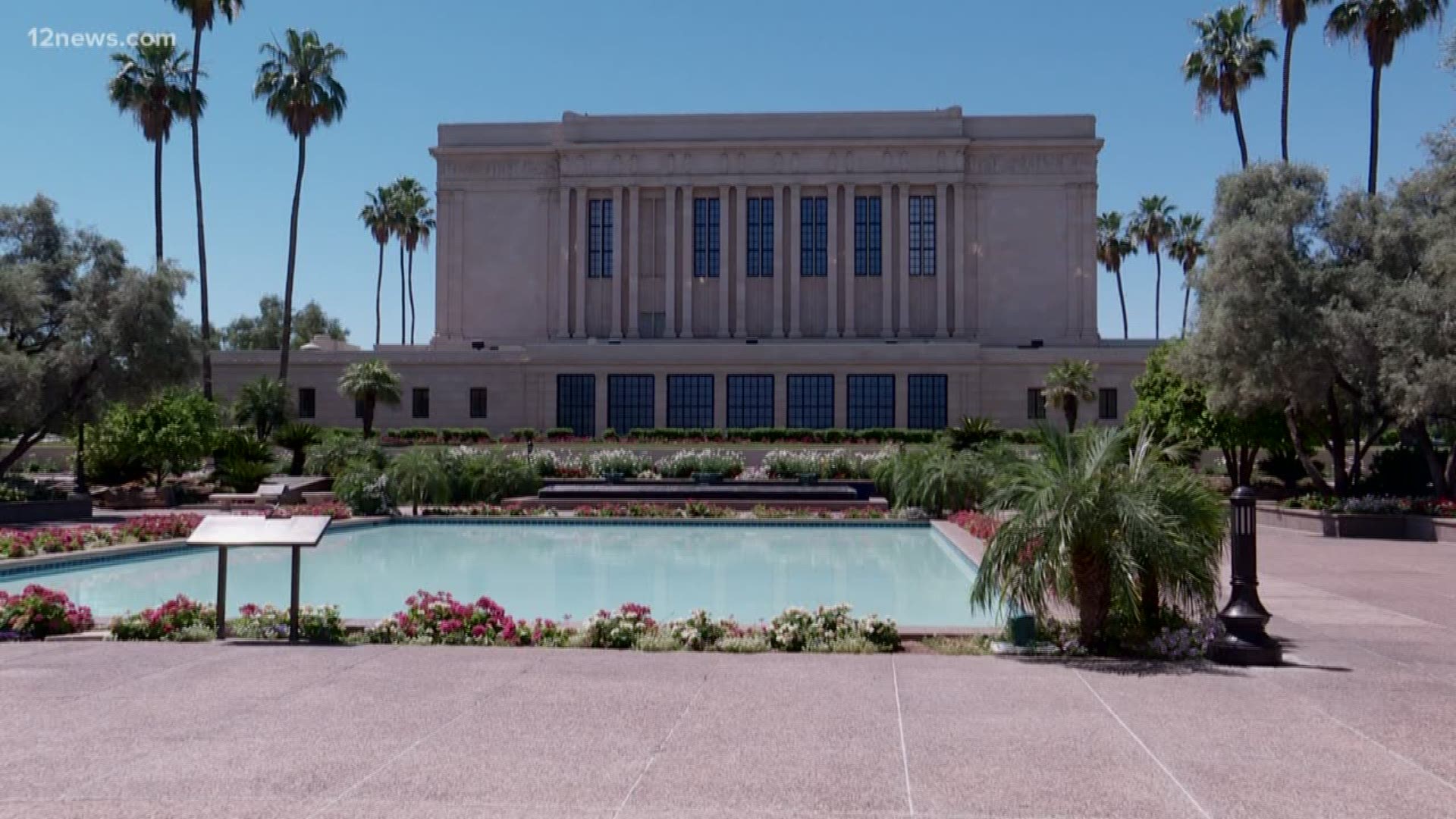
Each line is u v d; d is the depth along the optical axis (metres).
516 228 69.12
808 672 9.23
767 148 67.38
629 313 67.88
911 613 15.11
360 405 58.53
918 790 6.02
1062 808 5.73
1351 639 10.91
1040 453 11.08
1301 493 38.91
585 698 8.20
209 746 6.84
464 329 68.88
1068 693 8.41
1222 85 46.84
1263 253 27.08
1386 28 37.12
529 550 23.59
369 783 6.11
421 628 11.09
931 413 56.47
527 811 5.66
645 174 68.00
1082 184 67.06
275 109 51.72
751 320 67.94
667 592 17.34
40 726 7.35
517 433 55.00
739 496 33.56
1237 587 9.92
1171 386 37.94
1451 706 7.98
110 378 31.78
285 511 28.52
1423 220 26.25
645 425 57.38
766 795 5.93
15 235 32.94
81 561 19.45
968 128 68.00
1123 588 9.73
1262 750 6.81
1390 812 5.67
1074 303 66.56
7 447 51.84
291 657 9.88
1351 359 26.42
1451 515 24.61
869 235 68.00
